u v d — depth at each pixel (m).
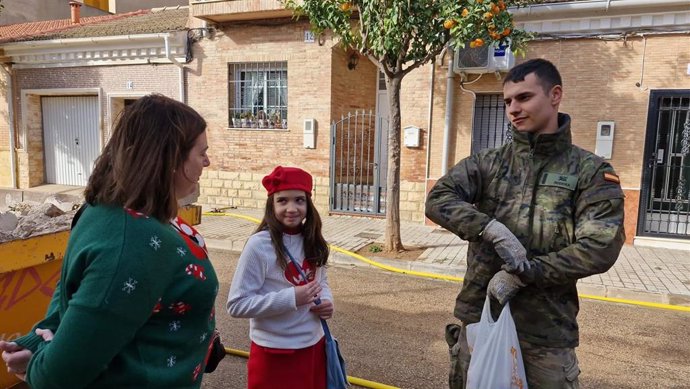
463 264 6.61
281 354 2.29
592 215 1.87
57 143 13.23
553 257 1.86
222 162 10.96
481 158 2.20
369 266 6.86
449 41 6.70
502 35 6.00
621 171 8.02
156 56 11.27
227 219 9.70
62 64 12.32
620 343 4.34
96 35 11.71
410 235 8.46
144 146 1.29
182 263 1.32
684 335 4.54
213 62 10.72
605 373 3.76
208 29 10.62
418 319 4.82
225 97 10.73
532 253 1.99
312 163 10.15
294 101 10.13
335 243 7.74
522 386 1.96
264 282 2.34
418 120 9.22
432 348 4.13
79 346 1.13
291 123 10.22
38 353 1.24
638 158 7.90
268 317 2.30
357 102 10.55
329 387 2.44
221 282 6.02
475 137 9.06
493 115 8.90
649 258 7.16
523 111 1.99
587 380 3.65
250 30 10.31
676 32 7.46
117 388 1.25
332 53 9.73
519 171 2.06
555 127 2.03
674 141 7.81
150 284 1.21
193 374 1.40
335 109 10.02
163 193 1.32
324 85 9.84
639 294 5.56
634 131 7.88
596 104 8.04
